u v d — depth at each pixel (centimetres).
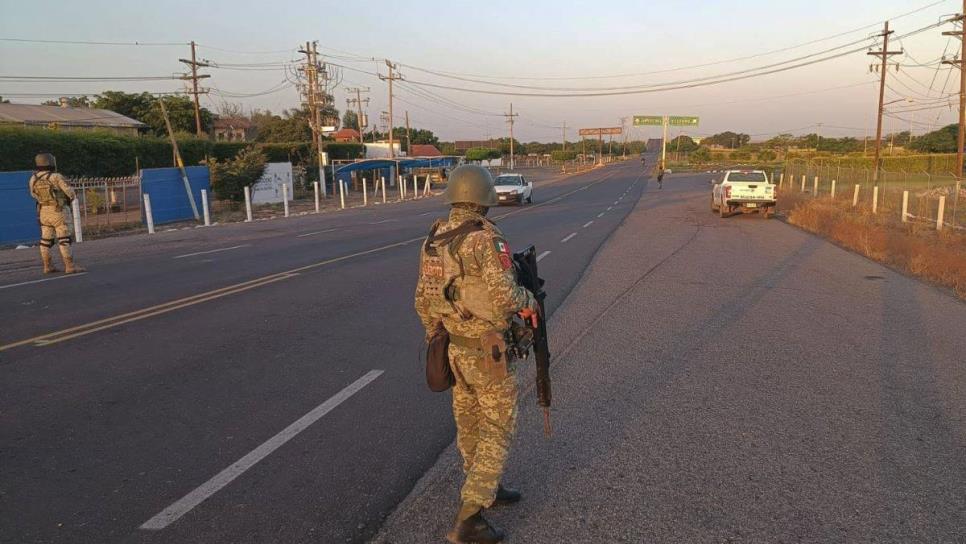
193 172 3147
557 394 598
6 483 430
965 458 469
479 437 361
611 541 362
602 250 1670
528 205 3647
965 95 3306
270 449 482
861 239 1706
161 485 429
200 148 4359
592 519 385
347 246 1739
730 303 1016
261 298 1027
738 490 420
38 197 1249
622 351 743
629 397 591
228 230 2309
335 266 1366
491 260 333
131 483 431
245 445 489
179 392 601
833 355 732
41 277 1225
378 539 365
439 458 468
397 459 467
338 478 438
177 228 2464
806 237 1994
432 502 404
